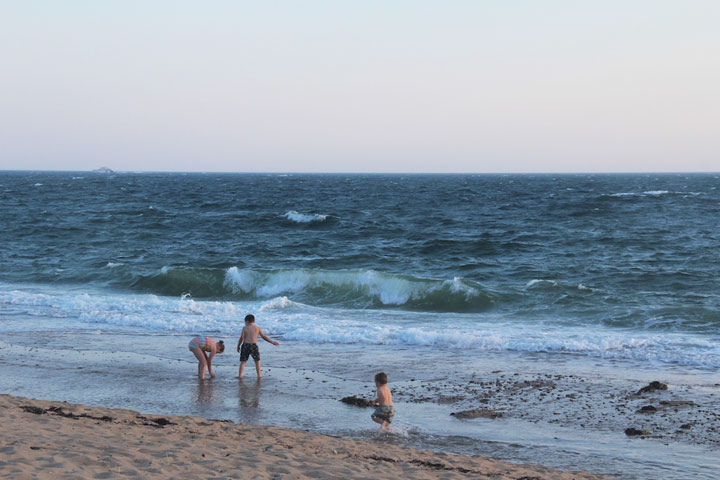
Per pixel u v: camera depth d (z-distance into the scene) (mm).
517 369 12695
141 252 34188
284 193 107812
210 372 12047
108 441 7031
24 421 7832
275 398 10719
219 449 7117
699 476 7508
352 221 53188
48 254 32938
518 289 21859
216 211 64250
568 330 16578
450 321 18109
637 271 26953
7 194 91875
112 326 16953
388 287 22109
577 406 10258
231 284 24078
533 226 48312
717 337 15312
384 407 9195
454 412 9977
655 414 9828
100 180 181000
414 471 6801
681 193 85688
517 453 8273
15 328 16531
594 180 190750
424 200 85938
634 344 14586
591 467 7797
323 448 7734
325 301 22094
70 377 11867
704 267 27953
